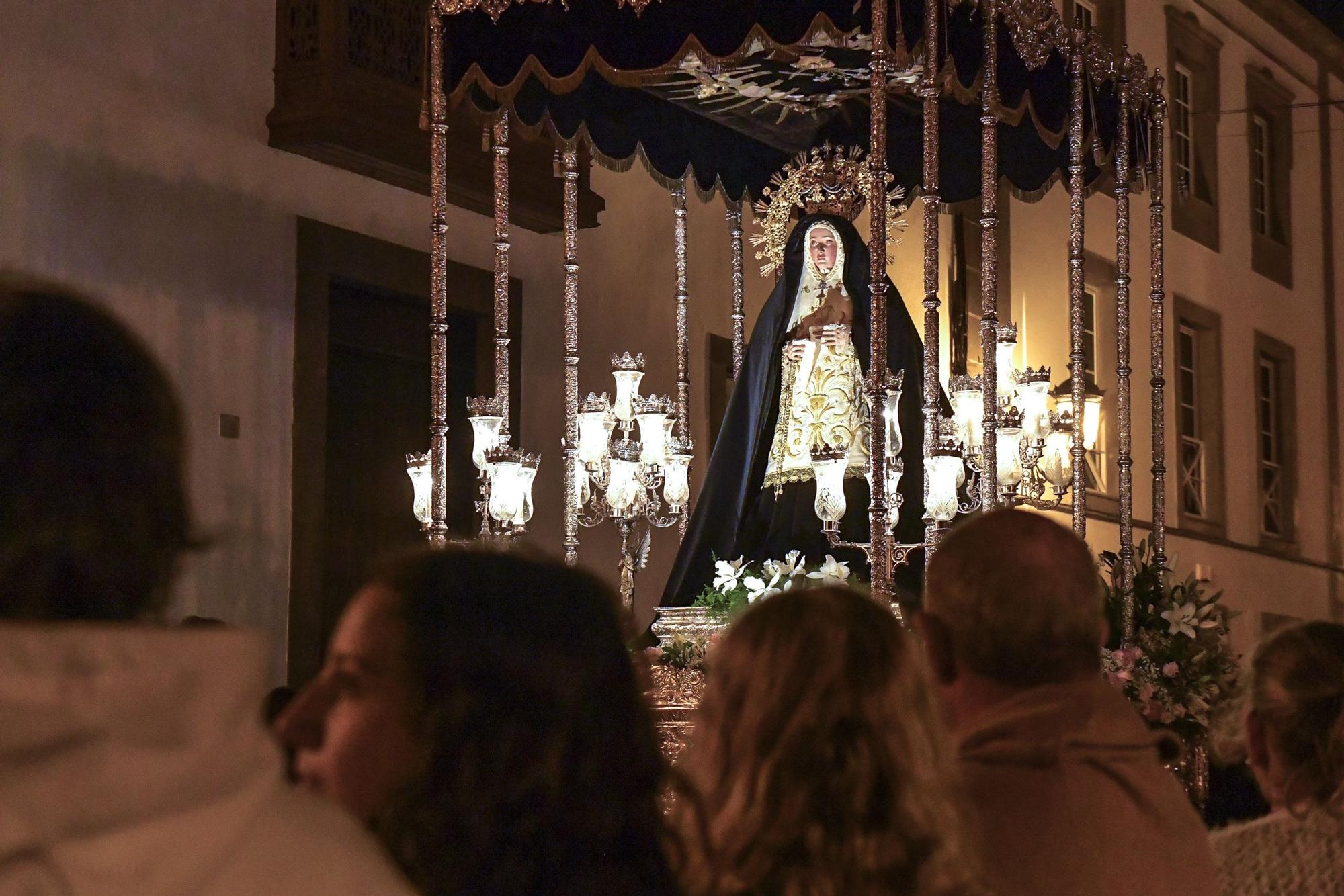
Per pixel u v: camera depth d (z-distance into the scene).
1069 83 7.63
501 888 1.50
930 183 6.50
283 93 8.65
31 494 1.15
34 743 1.09
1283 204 16.77
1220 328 15.39
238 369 8.40
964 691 2.54
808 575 6.97
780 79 7.90
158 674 1.12
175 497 1.21
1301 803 2.52
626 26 6.92
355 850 1.23
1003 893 2.31
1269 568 15.87
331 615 9.27
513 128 9.59
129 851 1.08
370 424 9.63
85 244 7.70
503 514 7.28
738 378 8.20
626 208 10.90
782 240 8.38
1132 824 2.38
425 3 9.12
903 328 8.03
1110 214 13.89
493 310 10.06
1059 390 8.69
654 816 1.62
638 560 8.04
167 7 8.14
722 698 2.12
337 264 8.95
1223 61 15.84
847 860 1.95
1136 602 7.40
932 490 6.88
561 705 1.52
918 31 6.62
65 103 7.65
